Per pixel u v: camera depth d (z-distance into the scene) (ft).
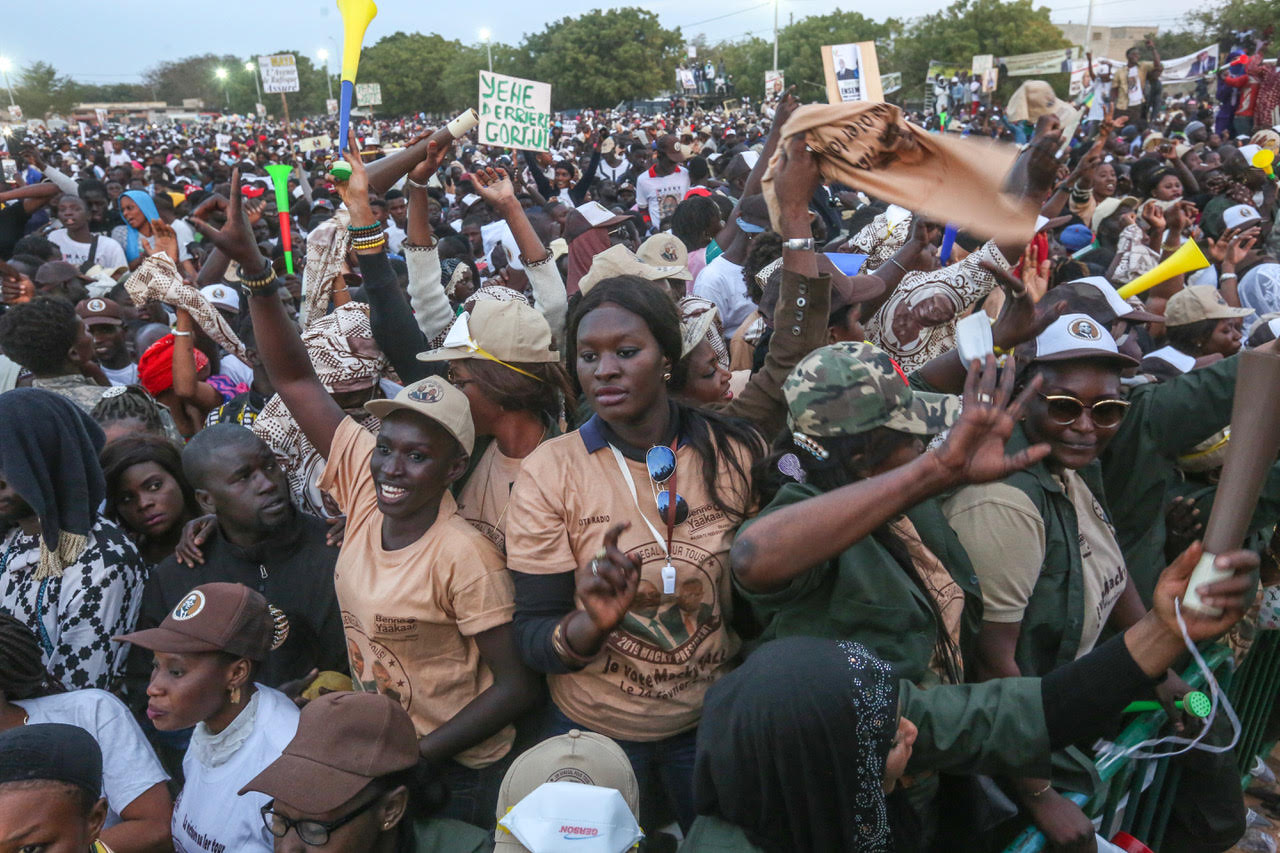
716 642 7.47
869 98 10.94
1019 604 7.36
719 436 7.54
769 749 4.98
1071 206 27.12
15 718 7.71
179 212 34.58
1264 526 9.70
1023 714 5.75
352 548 8.11
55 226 35.14
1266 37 67.82
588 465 7.34
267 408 10.91
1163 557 9.70
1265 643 11.80
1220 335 13.79
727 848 5.37
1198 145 45.60
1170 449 9.23
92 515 9.29
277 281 8.82
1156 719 8.63
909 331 11.21
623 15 242.17
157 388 14.06
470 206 38.40
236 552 9.32
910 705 6.04
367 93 95.66
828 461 6.59
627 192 40.16
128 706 9.45
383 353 10.71
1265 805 13.15
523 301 9.95
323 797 5.98
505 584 7.60
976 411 5.06
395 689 7.82
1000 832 7.61
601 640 6.45
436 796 7.29
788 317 8.25
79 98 413.80
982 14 144.15
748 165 32.12
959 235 16.22
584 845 5.44
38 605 8.96
